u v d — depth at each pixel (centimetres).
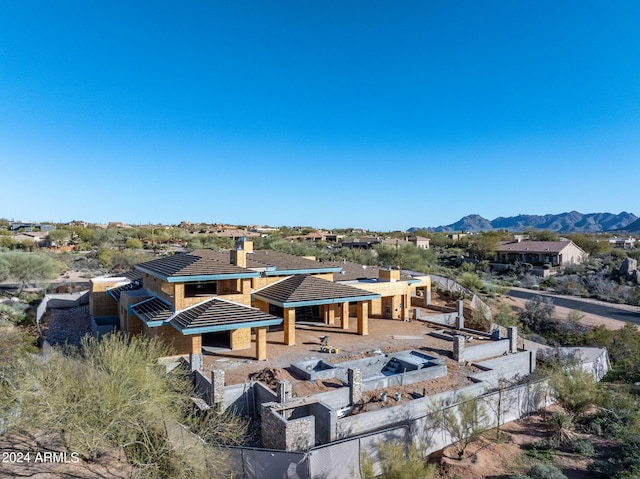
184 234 11444
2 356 1803
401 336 2564
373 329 2744
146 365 1377
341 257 6519
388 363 2072
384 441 1288
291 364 1888
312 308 3066
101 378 1270
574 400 1692
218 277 2130
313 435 1327
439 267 6475
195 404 1535
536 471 1274
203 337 2336
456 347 2116
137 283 2867
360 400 1602
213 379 1521
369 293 2534
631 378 2269
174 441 1218
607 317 4094
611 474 1293
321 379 1748
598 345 2836
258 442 1429
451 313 3131
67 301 3506
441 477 1278
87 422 1174
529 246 7750
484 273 6612
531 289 5781
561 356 2428
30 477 1093
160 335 2048
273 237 9081
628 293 5078
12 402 1263
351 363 1944
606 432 1617
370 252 6812
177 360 1956
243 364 1936
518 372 2181
